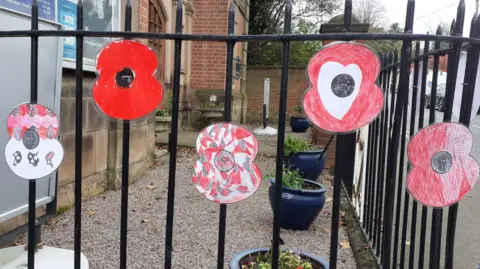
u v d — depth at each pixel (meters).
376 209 3.11
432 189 1.50
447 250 1.68
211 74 10.61
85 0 3.80
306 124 11.38
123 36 1.54
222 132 1.55
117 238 3.22
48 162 1.67
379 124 3.31
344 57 1.40
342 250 3.27
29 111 1.63
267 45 17.77
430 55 2.13
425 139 1.49
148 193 4.54
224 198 1.56
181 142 8.09
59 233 3.25
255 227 3.65
